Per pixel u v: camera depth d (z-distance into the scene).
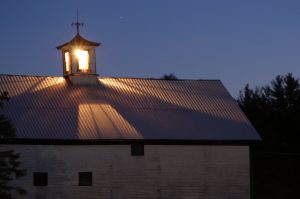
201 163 38.69
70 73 42.91
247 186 39.53
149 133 38.12
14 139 35.31
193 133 39.09
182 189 38.19
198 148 38.72
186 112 41.38
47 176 35.72
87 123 37.84
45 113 38.28
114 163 36.91
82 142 36.25
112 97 41.66
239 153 39.53
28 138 35.53
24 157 35.50
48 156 35.81
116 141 36.88
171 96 43.16
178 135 38.56
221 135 39.44
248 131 40.28
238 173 39.44
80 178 36.31
